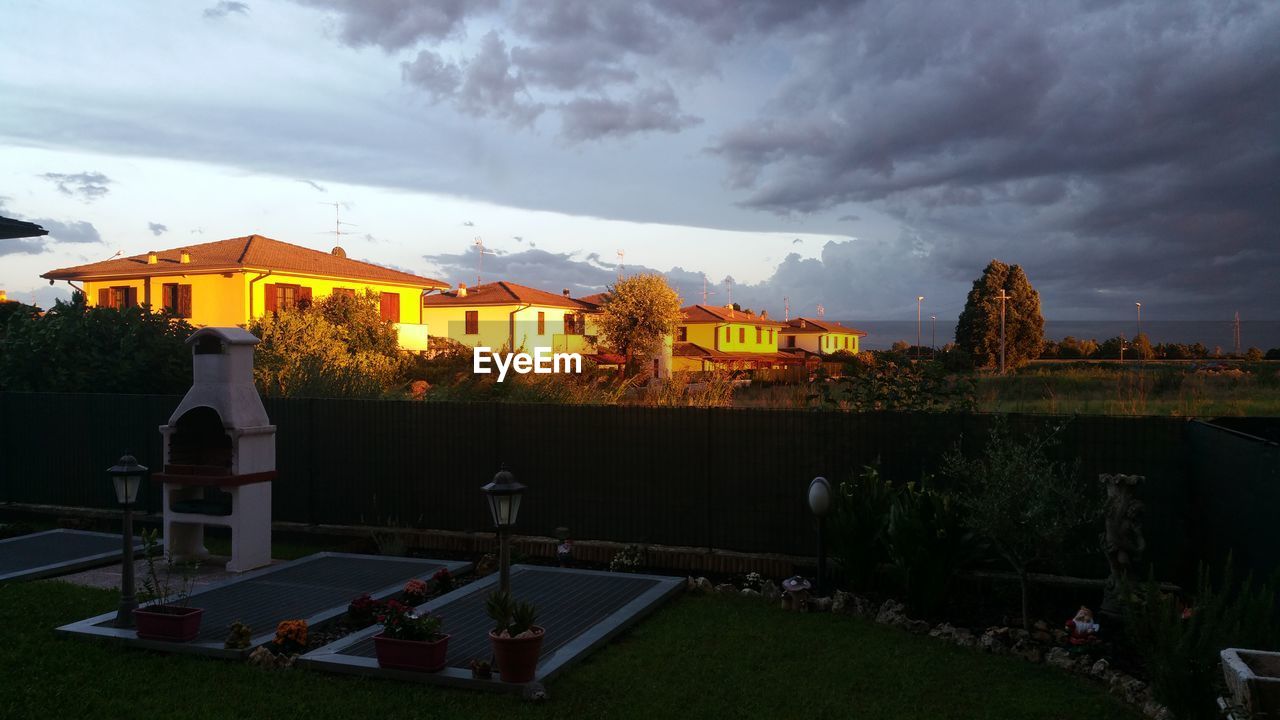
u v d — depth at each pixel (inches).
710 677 251.6
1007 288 2795.3
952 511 308.0
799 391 743.7
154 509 504.4
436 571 384.8
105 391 597.0
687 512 405.7
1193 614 208.1
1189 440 328.5
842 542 336.8
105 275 1390.3
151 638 281.0
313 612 316.8
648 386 658.2
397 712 226.7
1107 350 3179.1
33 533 472.4
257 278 1332.4
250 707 230.2
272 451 409.1
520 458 435.5
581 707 229.5
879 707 228.7
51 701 235.6
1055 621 305.9
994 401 624.1
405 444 457.4
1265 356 2864.2
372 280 1510.8
